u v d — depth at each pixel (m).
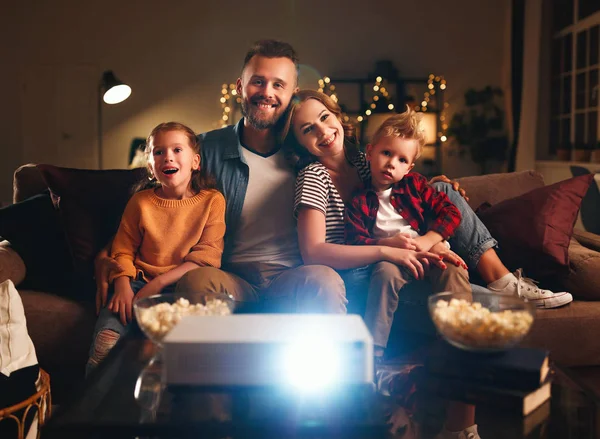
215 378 1.23
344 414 1.20
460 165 7.93
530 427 1.21
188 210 2.30
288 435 1.17
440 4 7.84
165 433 1.16
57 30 7.86
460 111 7.90
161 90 7.92
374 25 7.86
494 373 1.32
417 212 2.28
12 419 1.62
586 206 3.60
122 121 7.94
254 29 7.88
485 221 2.60
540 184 2.90
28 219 2.50
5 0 7.82
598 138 5.50
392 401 1.29
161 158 2.27
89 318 2.30
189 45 7.89
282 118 2.44
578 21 5.91
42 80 7.89
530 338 2.27
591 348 2.31
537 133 6.55
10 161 7.93
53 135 7.94
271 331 1.27
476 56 7.88
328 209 2.30
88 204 2.52
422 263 2.08
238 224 2.40
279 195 2.40
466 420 1.23
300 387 1.24
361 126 7.73
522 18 6.75
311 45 7.88
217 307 1.45
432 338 2.19
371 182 2.36
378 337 2.00
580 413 1.28
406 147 2.25
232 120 7.89
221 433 1.16
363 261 2.10
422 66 7.89
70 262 2.50
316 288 1.98
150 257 2.28
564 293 2.32
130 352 1.57
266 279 2.31
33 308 2.29
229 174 2.43
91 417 1.18
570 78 6.10
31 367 1.75
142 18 7.86
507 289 2.29
